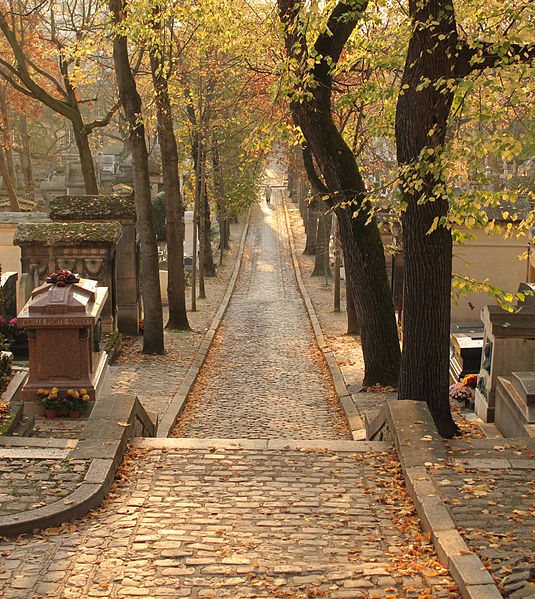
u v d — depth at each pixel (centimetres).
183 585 655
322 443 1112
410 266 1240
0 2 3403
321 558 718
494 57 1127
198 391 2045
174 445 1094
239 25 2031
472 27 1311
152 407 1753
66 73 2798
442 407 1270
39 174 6956
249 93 3045
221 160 4269
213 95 3262
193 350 2550
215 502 877
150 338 2406
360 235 1844
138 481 951
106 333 2373
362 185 1786
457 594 633
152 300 2394
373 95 1461
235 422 1725
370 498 894
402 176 1102
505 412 1403
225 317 3428
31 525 774
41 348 1423
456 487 862
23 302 2152
